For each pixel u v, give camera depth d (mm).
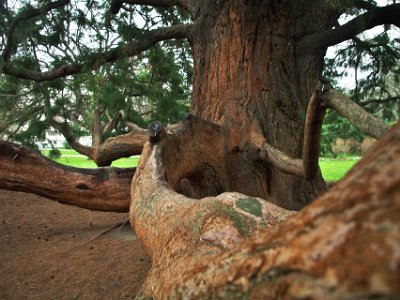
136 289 4605
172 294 1367
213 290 977
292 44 6359
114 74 9078
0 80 10961
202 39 6637
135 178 4082
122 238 6605
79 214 8312
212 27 6516
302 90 6387
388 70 8875
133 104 10648
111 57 7855
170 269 1653
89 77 7926
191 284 1215
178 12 10023
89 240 6414
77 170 5605
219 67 6289
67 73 8242
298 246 674
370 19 5895
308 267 611
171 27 7094
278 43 6199
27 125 10594
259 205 1775
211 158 5461
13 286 4590
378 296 468
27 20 9031
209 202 1896
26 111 10656
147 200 3162
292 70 6312
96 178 5586
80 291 4543
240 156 5742
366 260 508
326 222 633
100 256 5641
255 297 768
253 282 796
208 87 6379
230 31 6238
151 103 10617
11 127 11109
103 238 6590
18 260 5426
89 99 9656
